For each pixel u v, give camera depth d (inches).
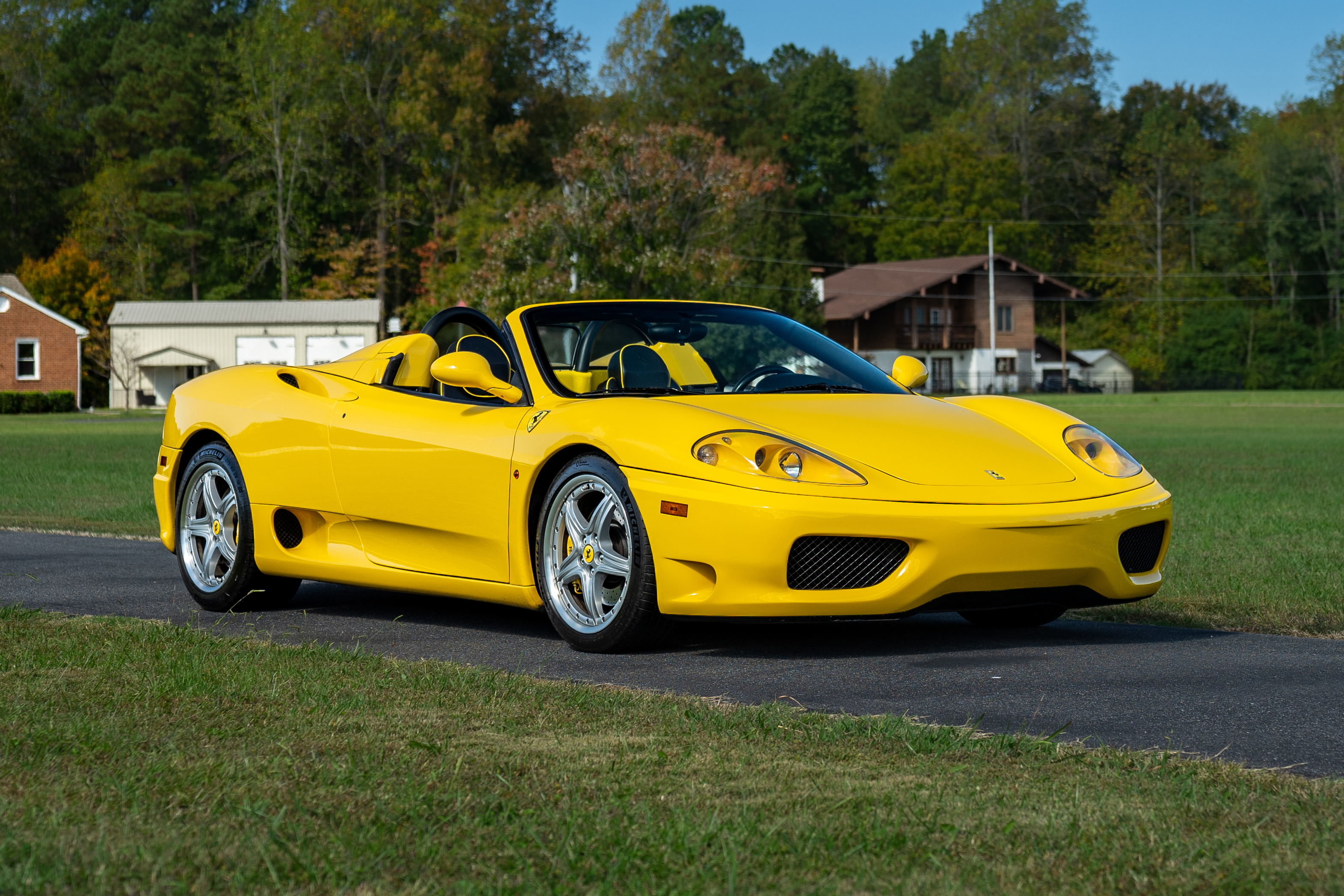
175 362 1891.0
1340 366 2940.5
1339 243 2967.5
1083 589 161.8
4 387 1798.7
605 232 1433.3
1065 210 3341.5
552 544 169.3
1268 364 2967.5
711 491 153.6
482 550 177.6
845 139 3435.0
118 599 214.5
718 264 1467.8
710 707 125.2
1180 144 3206.2
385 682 135.1
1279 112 3221.0
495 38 2447.1
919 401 184.1
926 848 81.4
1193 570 236.1
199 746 107.4
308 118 2389.3
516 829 84.7
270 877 76.5
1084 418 1259.2
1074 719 124.3
